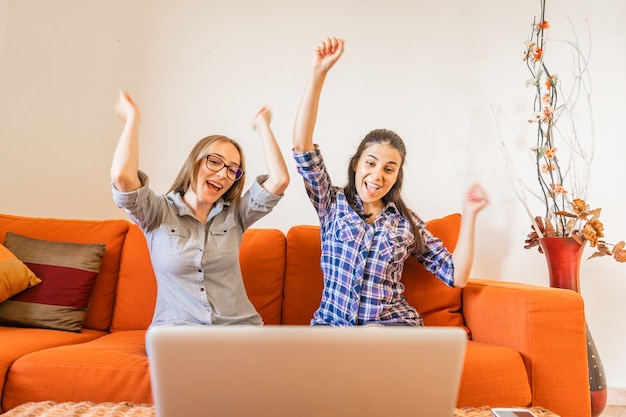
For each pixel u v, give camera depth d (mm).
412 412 568
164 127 2197
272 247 1805
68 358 1161
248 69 2273
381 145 1591
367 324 1458
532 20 2348
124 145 1330
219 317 1415
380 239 1552
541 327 1338
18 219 1866
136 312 1731
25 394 1118
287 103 2268
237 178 1541
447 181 2254
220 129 2229
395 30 2340
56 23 2215
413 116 2293
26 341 1314
